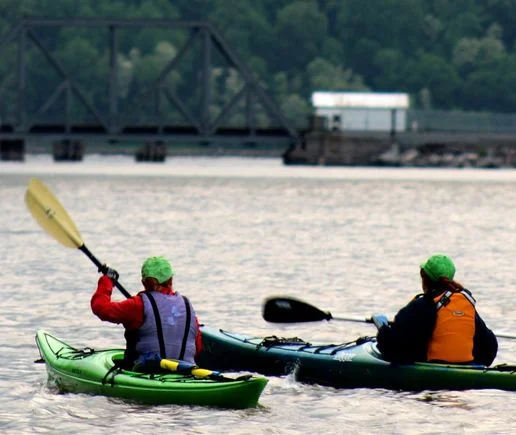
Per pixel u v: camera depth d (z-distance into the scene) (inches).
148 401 1927.9
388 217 7529.5
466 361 2060.8
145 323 1951.3
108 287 1973.4
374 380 2065.7
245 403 1902.1
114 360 2043.6
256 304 3201.3
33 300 3223.4
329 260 4549.7
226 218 7165.4
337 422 1887.3
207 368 2225.6
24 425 1862.7
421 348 2054.6
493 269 4279.0
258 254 4751.5
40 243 5123.0
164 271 1962.4
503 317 3002.0
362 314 3073.3
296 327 2785.4
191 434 1802.4
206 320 2891.2
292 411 1940.2
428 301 2050.9
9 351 2442.2
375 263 4453.7
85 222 6599.4
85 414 1903.3
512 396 2009.1
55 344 2135.8
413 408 1962.4
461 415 1921.8
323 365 2107.5
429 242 5531.5
